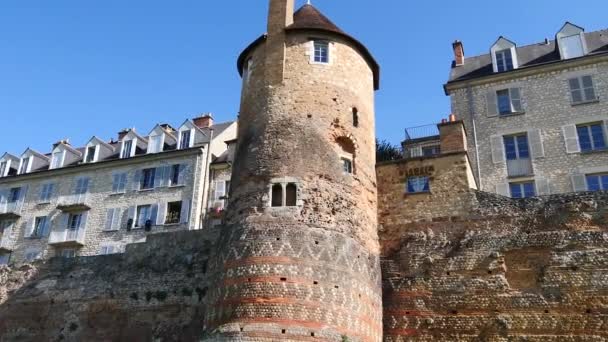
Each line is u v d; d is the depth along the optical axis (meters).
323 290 19.70
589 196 22.61
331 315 19.44
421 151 36.38
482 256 22.91
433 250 23.80
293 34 24.58
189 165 41.44
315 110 23.17
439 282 23.05
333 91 23.81
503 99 34.62
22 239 44.72
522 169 32.31
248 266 19.95
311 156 22.19
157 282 26.94
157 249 28.03
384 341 22.50
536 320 21.09
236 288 19.77
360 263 21.64
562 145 32.00
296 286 19.44
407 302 23.06
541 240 22.38
